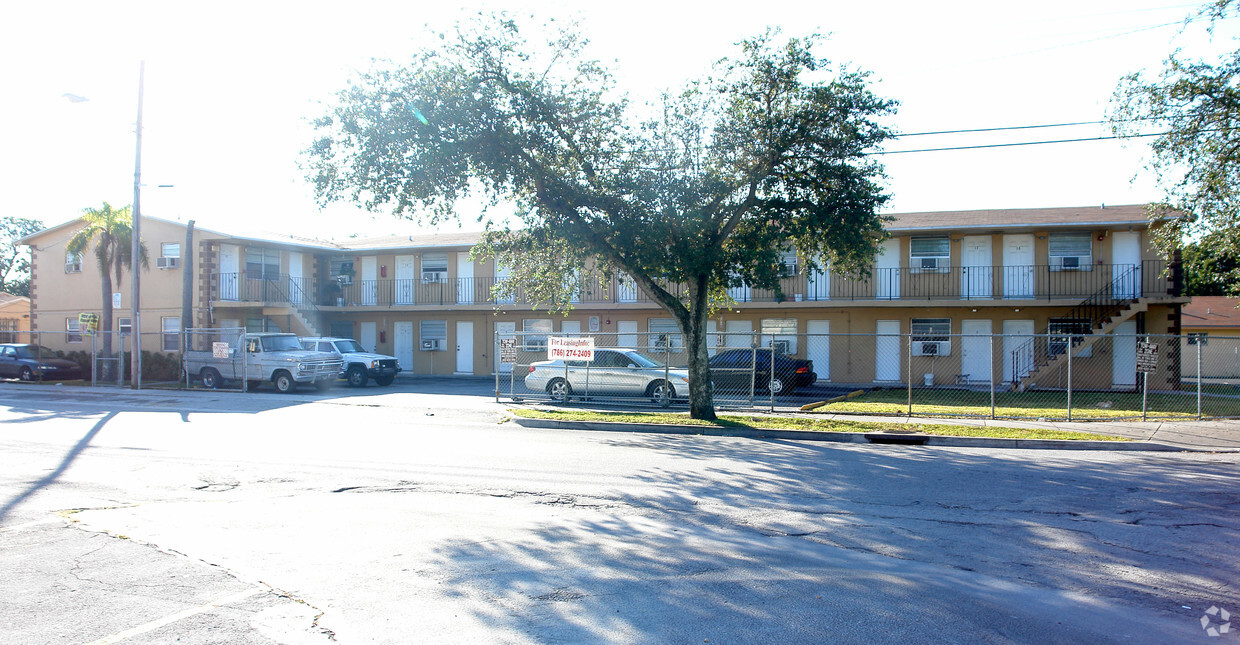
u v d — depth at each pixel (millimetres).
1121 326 24375
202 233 28688
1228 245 15914
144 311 30062
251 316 30469
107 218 27281
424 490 8328
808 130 14016
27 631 4309
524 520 7020
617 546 6188
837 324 26875
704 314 15555
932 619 4641
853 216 13773
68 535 6344
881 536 6648
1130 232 24562
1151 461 11094
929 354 25984
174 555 5801
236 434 12867
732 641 4262
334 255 33656
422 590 5051
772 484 8914
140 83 23391
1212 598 5148
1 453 10633
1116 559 6027
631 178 14430
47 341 32812
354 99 13953
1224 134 14875
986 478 9477
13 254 61906
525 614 4641
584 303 29250
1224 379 30391
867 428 14039
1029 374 23656
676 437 13430
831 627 4484
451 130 13766
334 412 16859
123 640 4188
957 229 25266
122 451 10852
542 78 14523
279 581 5211
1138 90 15617
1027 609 4863
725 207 15141
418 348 32062
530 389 19422
